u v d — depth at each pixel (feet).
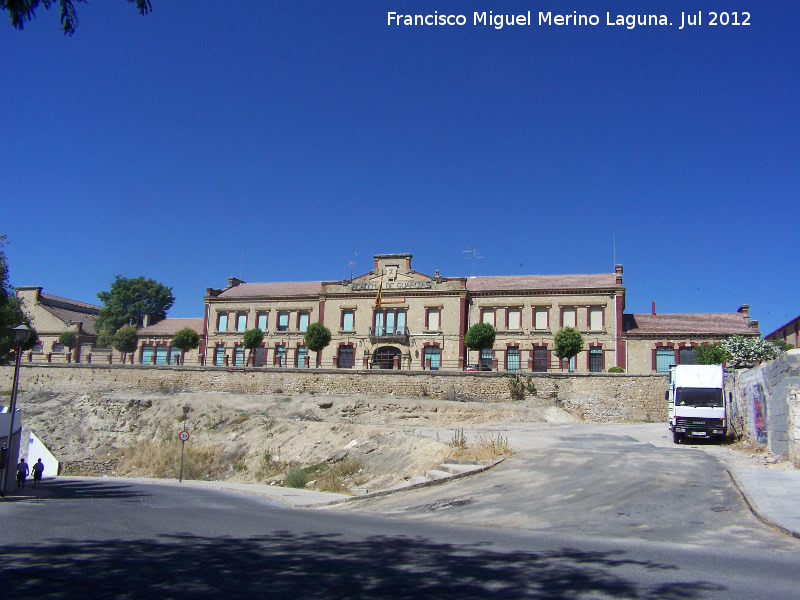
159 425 142.51
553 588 26.11
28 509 57.31
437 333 179.83
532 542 37.35
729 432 97.76
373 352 184.14
